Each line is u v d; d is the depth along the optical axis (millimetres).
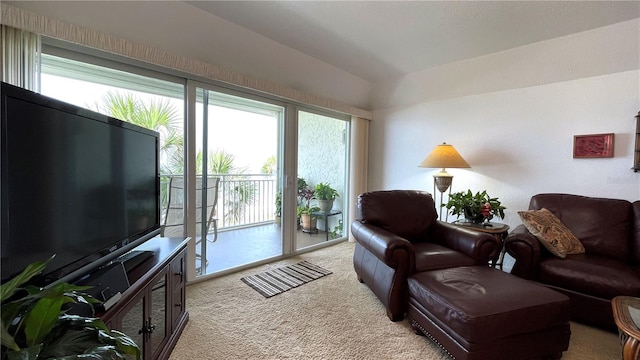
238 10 2213
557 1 1998
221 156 2904
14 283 646
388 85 3832
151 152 1719
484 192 2789
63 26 1657
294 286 2514
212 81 2576
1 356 611
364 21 2357
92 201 1194
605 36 2316
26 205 896
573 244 2203
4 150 821
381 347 1671
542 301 1452
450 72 3250
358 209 2592
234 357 1562
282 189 3311
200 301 2205
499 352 1396
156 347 1450
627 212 2254
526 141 2895
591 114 2545
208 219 2840
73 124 1095
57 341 697
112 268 1238
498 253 2133
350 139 4086
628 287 1741
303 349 1642
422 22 2348
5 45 1500
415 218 2576
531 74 2791
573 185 2654
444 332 1513
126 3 1880
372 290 2244
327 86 3523
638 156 2330
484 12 2170
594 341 1744
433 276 1762
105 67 1998
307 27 2467
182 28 2182
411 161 3826
